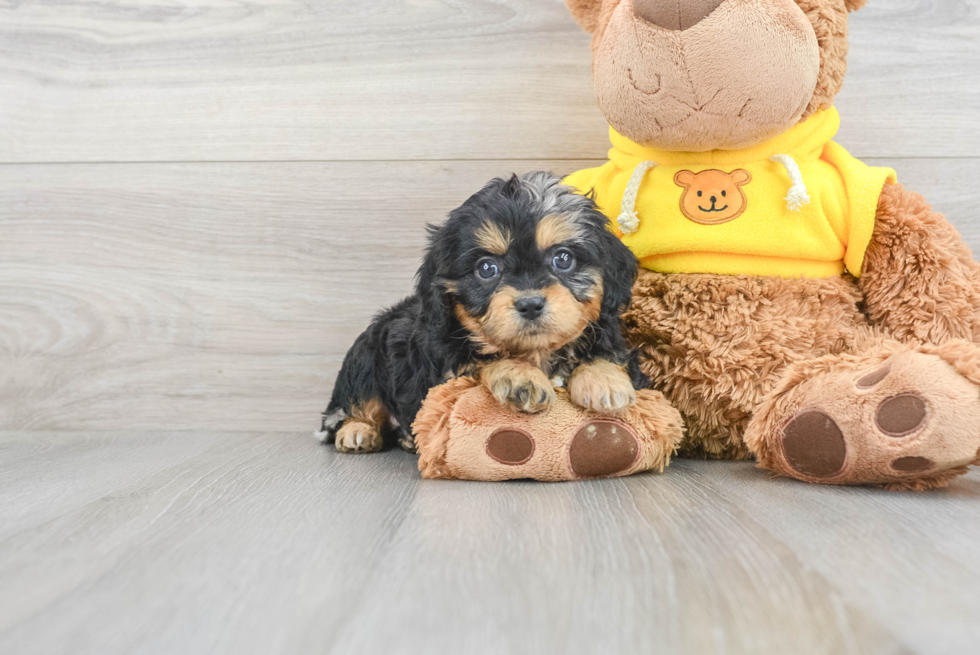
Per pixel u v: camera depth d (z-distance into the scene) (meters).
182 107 0.80
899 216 0.63
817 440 0.54
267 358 0.80
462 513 0.50
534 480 0.59
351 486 0.57
